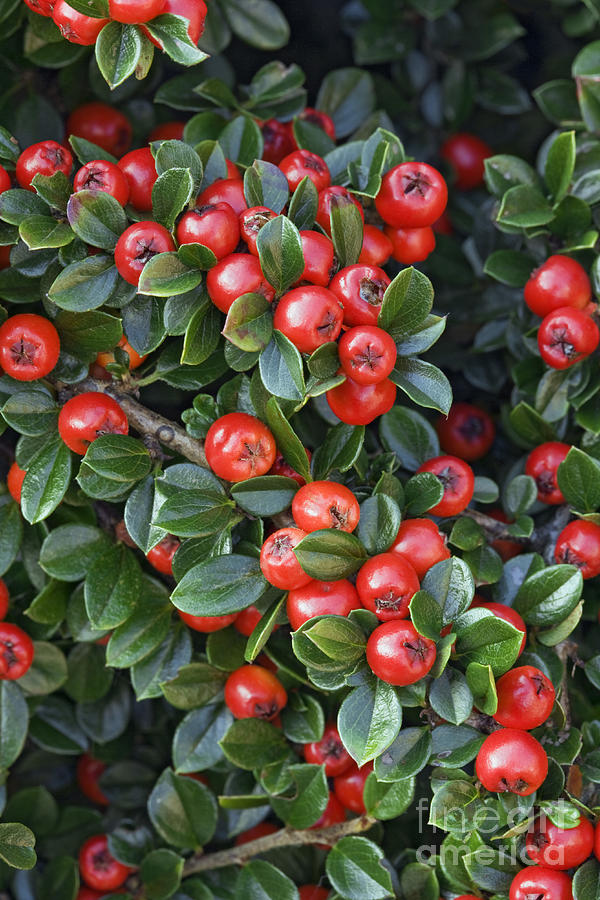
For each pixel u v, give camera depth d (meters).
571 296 0.30
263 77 0.32
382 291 0.27
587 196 0.31
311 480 0.28
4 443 0.30
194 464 0.28
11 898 0.31
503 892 0.28
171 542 0.28
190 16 0.27
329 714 0.30
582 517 0.29
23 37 0.32
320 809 0.29
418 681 0.27
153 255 0.27
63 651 0.31
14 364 0.27
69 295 0.27
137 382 0.28
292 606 0.27
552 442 0.31
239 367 0.27
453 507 0.29
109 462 0.27
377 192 0.28
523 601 0.29
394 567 0.27
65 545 0.29
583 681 0.32
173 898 0.30
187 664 0.29
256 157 0.30
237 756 0.29
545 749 0.28
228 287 0.27
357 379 0.27
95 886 0.31
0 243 0.28
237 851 0.30
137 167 0.28
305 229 0.28
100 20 0.27
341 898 0.29
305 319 0.26
